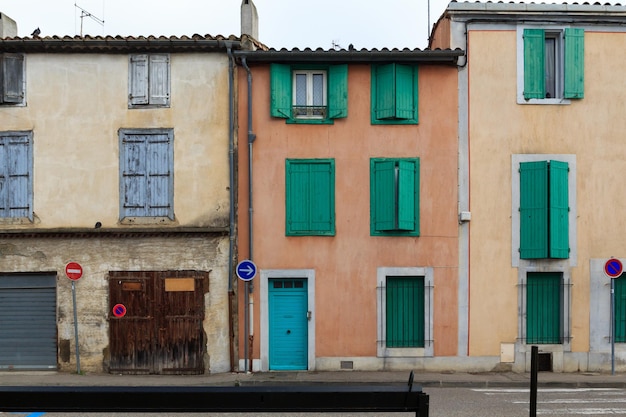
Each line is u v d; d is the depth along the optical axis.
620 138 14.12
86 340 13.70
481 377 12.97
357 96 14.02
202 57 13.94
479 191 13.98
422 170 13.97
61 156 13.88
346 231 13.89
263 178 13.91
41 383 12.27
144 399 4.12
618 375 13.34
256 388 4.18
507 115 14.04
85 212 13.81
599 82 14.14
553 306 14.04
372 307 13.84
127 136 13.89
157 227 13.71
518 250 13.93
